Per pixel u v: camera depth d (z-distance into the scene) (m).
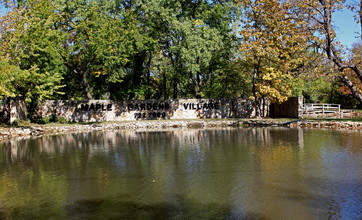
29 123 23.50
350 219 5.27
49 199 6.48
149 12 26.16
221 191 6.79
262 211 5.65
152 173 8.46
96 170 8.95
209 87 32.81
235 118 28.83
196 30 25.81
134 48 27.72
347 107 41.22
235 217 5.42
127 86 31.52
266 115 31.27
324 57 19.28
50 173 8.70
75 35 25.67
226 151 11.62
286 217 5.38
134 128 23.64
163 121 25.55
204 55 25.42
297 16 19.02
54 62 24.78
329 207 5.80
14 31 18.66
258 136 16.14
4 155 11.85
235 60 29.44
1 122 23.17
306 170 8.42
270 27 21.50
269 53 21.77
